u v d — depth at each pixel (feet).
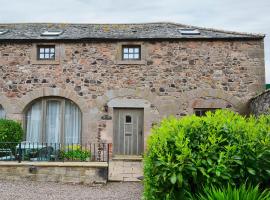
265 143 11.58
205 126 12.09
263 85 37.78
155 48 38.73
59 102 39.58
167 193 11.31
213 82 38.11
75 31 41.81
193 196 11.21
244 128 12.02
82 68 38.91
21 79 38.99
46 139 39.22
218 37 38.06
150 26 43.06
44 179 27.84
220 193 10.18
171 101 38.09
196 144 11.58
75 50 39.11
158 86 38.34
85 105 38.47
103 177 27.61
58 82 38.86
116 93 38.45
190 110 37.93
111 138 38.01
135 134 38.78
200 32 40.09
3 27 44.39
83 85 38.73
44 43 39.17
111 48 38.96
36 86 38.86
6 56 39.32
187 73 38.32
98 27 43.14
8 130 33.35
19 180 27.76
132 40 38.68
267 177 11.47
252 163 11.40
